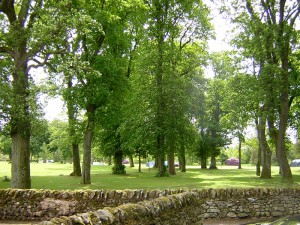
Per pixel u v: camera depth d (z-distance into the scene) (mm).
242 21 27484
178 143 33438
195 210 9336
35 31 17938
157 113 31953
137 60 34156
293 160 73125
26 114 18438
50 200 12016
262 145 32781
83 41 24969
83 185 23797
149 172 43906
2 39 18281
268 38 25062
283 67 25516
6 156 104875
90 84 25078
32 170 46438
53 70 20594
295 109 35719
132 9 27328
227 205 13016
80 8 21219
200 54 40344
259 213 13117
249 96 27141
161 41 34469
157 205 7375
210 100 53844
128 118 32562
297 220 5934
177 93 31906
